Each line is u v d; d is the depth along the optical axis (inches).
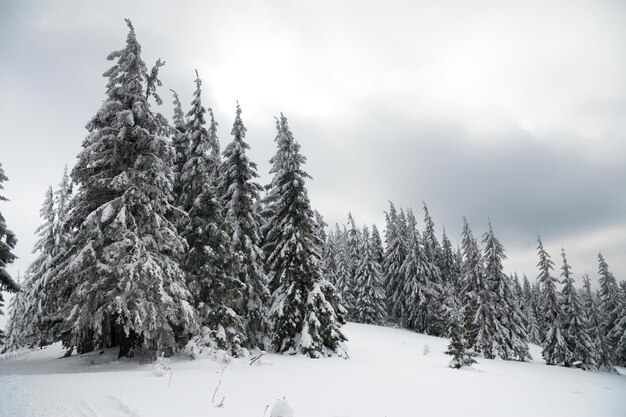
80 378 424.8
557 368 1378.0
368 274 2084.2
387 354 1093.1
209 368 572.1
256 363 669.3
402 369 719.7
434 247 2361.0
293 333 922.7
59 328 604.7
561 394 631.2
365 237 2151.8
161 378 442.9
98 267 579.2
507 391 584.1
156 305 602.9
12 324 1453.0
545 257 1696.6
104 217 585.6
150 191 647.8
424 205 2429.9
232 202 935.7
